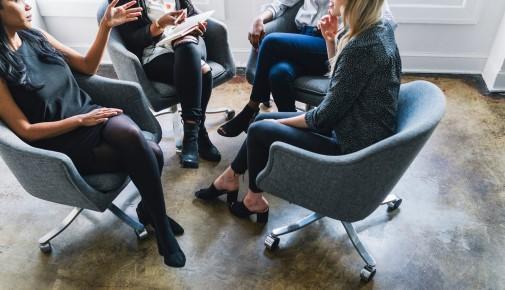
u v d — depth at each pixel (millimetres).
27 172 1438
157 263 1742
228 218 1934
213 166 2213
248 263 1738
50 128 1488
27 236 1859
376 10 1316
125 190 2082
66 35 2986
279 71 2018
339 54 1389
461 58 2838
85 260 1757
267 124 1585
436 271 1700
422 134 1251
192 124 2057
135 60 1932
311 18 2166
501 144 2328
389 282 1665
